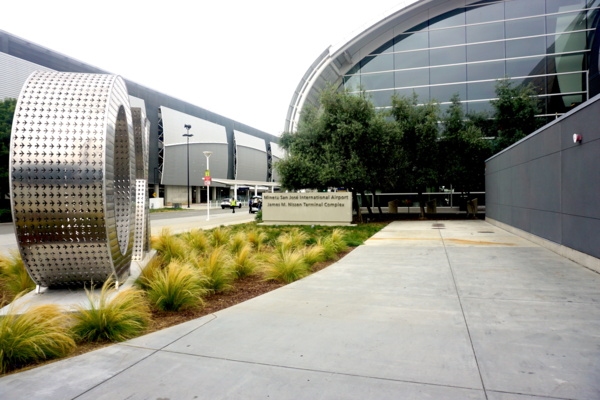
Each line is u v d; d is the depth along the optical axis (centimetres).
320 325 447
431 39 2658
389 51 2747
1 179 2997
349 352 368
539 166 1063
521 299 538
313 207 1914
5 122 3009
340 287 631
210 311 523
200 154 8231
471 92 2572
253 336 415
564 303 513
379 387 299
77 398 290
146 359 360
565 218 870
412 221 2088
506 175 1486
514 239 1206
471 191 2492
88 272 590
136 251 910
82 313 443
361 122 1942
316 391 295
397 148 2034
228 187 9419
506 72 2508
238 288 659
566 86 2398
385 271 753
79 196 541
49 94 560
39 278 587
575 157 806
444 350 367
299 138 2091
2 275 766
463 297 555
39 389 304
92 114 552
